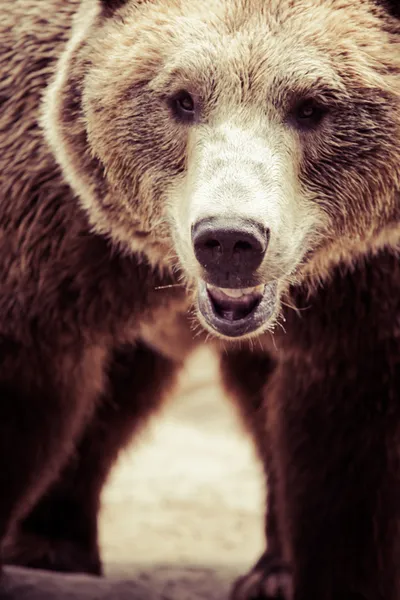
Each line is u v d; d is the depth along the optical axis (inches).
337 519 429.4
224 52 357.4
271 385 454.6
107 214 391.5
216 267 346.3
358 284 403.5
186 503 741.3
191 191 355.6
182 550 655.8
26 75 408.5
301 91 357.4
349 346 413.1
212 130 357.7
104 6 382.0
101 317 412.2
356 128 364.8
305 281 401.7
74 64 383.6
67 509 535.2
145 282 408.8
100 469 531.5
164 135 370.3
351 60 361.7
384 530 426.0
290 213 358.9
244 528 700.7
